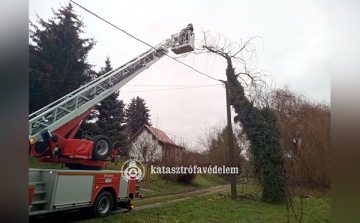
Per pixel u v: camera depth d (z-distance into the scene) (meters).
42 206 6.89
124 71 12.07
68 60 20.16
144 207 11.12
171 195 15.78
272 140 12.84
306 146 14.84
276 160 12.68
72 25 21.34
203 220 8.77
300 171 8.39
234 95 14.66
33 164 12.85
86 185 8.02
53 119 8.52
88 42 22.81
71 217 8.32
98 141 9.12
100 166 9.33
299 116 15.27
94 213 8.29
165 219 8.73
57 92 19.69
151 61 13.31
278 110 13.99
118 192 9.32
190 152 24.47
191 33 14.48
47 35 19.62
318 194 13.69
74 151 8.37
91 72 22.98
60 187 7.17
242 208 11.19
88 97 10.12
